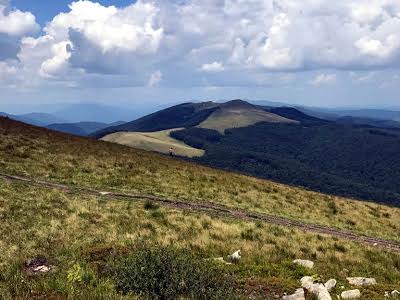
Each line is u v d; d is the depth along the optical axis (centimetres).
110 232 1902
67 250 1455
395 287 1284
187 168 4650
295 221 3027
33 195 2516
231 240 1933
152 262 1063
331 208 3847
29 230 1795
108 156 4481
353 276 1548
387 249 2448
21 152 3872
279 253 1753
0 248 1491
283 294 1157
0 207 2133
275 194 4059
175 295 977
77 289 956
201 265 1191
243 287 1175
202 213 2705
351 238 2691
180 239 1881
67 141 4884
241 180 4503
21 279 1025
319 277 1356
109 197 2867
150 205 2606
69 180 3297
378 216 3881
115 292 945
